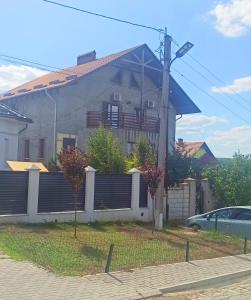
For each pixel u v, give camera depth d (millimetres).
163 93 17656
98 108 32219
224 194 23953
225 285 10102
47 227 14805
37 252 11039
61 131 30344
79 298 7918
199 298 8750
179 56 17578
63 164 14367
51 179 16047
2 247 11344
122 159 21609
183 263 11711
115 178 18312
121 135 31688
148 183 16922
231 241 15812
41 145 31203
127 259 11375
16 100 33875
